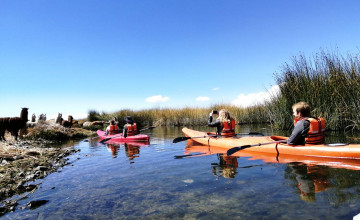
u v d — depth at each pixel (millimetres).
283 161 4301
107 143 8984
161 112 21391
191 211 2482
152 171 4230
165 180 3623
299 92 8758
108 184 3650
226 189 3025
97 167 4926
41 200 3111
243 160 4617
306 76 8688
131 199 2955
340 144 4332
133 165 4855
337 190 2699
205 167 4258
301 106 4707
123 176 4043
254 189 2947
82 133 12938
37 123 13180
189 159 5066
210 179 3500
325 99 8062
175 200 2807
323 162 4016
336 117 7738
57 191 3502
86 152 7109
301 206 2371
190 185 3293
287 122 9609
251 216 2260
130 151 6715
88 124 19109
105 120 21250
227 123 6531
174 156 5512
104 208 2748
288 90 9320
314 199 2506
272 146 5066
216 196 2822
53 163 5664
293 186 2947
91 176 4219
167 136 10727
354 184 2850
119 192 3244
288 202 2492
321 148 4352
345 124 7730
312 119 4543
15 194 3500
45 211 2787
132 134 9633
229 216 2299
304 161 4191
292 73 9156
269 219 2178
